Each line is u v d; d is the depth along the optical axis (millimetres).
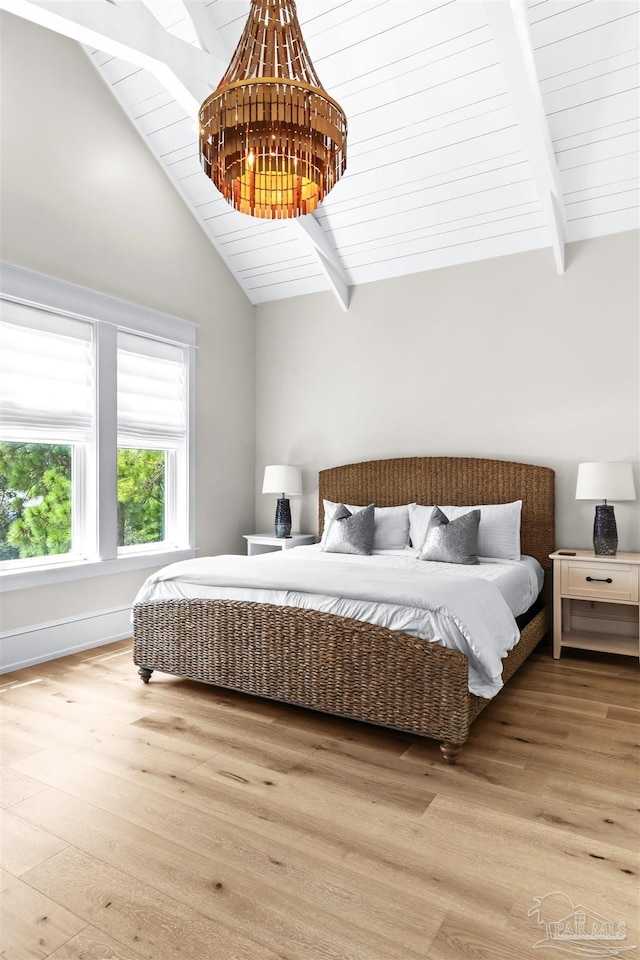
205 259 4855
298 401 5234
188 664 3104
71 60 3740
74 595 3791
